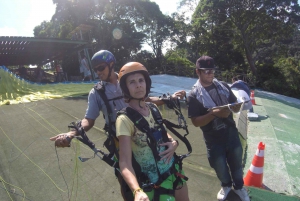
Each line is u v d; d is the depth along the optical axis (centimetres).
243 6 2230
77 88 983
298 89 2259
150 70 2392
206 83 256
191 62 2791
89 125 205
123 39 2338
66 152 411
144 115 172
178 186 184
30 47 1491
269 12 2197
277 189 331
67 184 329
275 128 592
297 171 385
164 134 179
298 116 955
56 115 612
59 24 2522
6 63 2020
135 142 166
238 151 261
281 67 2412
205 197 301
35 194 311
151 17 2514
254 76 2312
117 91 209
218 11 2330
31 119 583
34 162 385
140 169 168
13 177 347
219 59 2608
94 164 373
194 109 250
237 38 2455
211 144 261
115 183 328
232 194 291
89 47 1545
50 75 2056
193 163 381
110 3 2247
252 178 319
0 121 567
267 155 440
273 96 1596
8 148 434
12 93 823
